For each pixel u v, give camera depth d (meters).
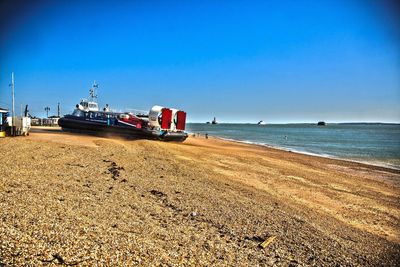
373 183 16.64
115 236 6.23
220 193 11.27
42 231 5.88
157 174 13.47
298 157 26.77
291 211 9.97
